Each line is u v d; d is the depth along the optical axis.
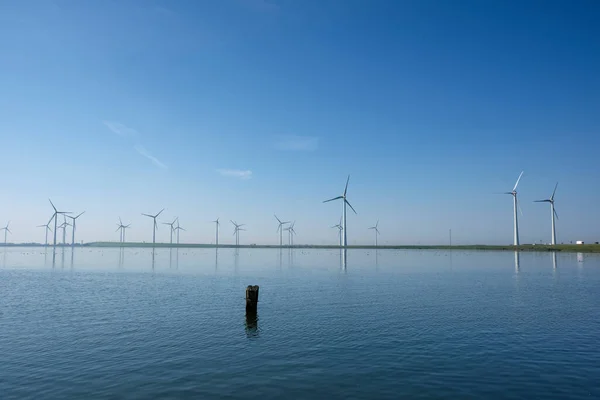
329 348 23.38
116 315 33.03
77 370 19.66
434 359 21.30
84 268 90.81
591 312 34.59
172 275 72.12
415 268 92.94
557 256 164.88
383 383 18.00
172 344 24.25
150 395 16.69
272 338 25.64
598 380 18.31
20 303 39.03
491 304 38.81
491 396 16.62
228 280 62.66
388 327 28.69
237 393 16.91
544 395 16.72
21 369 19.78
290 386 17.66
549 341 24.86
